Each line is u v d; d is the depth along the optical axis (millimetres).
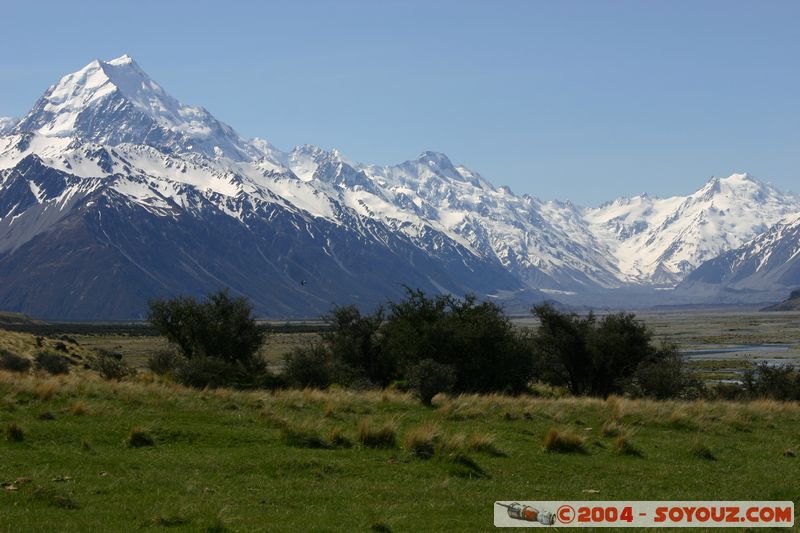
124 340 199750
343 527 17359
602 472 24109
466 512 19094
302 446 25453
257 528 17078
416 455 24547
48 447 23391
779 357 146750
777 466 26031
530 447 27344
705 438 31078
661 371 60031
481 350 57094
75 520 17047
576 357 64812
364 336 67500
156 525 16984
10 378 34500
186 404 32094
